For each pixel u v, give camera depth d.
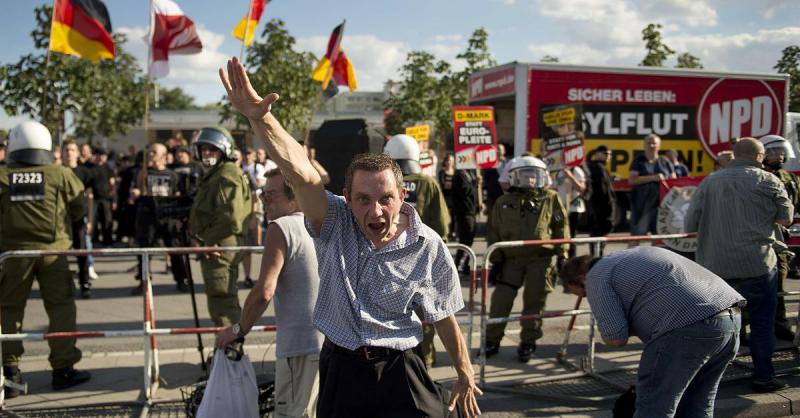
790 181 6.66
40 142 4.86
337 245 2.36
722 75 12.18
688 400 3.37
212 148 5.41
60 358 4.82
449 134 19.11
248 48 14.66
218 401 3.18
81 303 7.94
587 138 11.58
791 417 4.57
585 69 11.36
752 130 12.51
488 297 8.34
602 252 5.39
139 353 5.87
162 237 8.41
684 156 12.13
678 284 3.14
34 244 4.77
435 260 2.40
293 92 14.51
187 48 9.72
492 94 12.07
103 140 28.94
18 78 12.33
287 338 3.25
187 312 7.49
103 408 4.49
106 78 15.57
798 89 15.20
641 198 9.80
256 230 10.25
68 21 8.36
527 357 5.57
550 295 8.45
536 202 5.54
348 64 12.30
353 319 2.33
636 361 5.63
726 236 4.70
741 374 5.12
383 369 2.36
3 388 4.45
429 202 5.40
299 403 3.26
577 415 4.45
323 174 5.97
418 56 18.05
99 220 11.65
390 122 18.25
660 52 18.48
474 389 2.49
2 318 4.69
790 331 6.14
